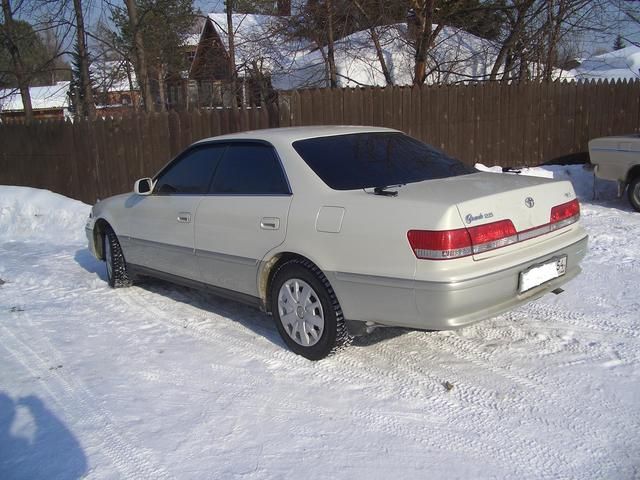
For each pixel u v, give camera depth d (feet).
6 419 12.37
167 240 18.25
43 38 52.65
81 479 10.21
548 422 11.48
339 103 37.35
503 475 9.93
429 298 11.98
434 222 11.94
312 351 14.35
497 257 12.55
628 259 22.00
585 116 44.78
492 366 13.88
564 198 14.48
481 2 53.52
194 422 11.95
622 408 11.85
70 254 28.07
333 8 50.16
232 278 16.19
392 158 15.40
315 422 11.77
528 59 52.19
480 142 42.04
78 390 13.55
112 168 38.91
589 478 9.78
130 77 60.08
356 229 12.98
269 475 10.13
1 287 22.41
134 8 48.98
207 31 67.77
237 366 14.47
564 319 16.51
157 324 17.72
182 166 18.37
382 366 14.08
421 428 11.43
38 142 40.60
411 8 49.90
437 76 53.42
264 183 15.44
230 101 56.70
